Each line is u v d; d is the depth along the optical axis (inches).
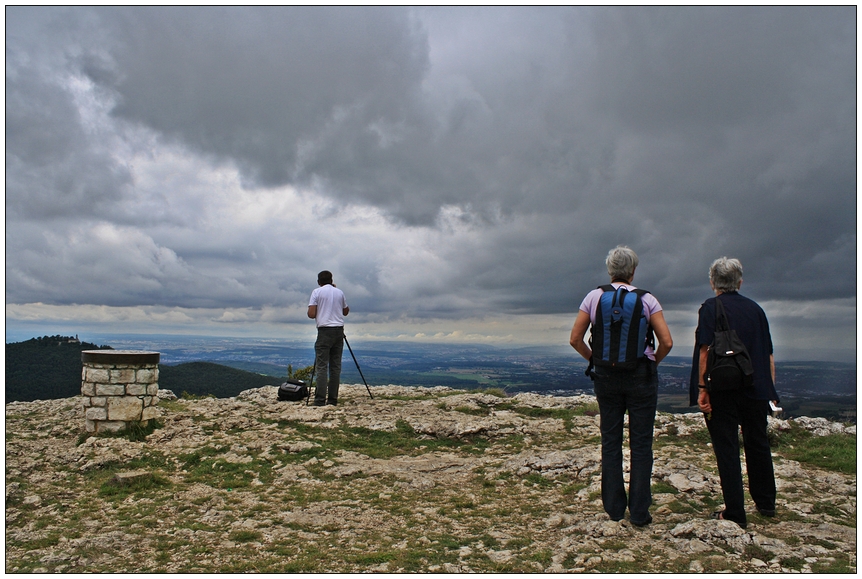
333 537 186.9
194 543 182.5
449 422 363.3
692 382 186.1
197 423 363.9
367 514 211.8
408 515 210.1
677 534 170.9
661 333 176.9
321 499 233.0
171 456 300.5
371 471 275.1
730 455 178.5
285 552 172.9
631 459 184.4
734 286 185.8
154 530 197.3
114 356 336.8
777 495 214.2
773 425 335.3
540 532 186.1
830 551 159.2
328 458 297.0
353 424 365.4
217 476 269.9
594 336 183.9
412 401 468.1
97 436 331.3
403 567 157.1
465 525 196.9
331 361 439.5
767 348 179.3
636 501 180.5
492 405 444.8
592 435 345.4
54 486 255.6
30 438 341.4
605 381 183.3
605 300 181.5
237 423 359.9
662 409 395.5
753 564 150.3
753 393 174.6
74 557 169.3
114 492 245.9
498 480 255.6
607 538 172.6
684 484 221.6
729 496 178.1
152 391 351.6
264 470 277.0
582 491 225.6
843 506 200.8
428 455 310.7
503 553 166.1
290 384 461.7
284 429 349.7
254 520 205.8
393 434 349.1
